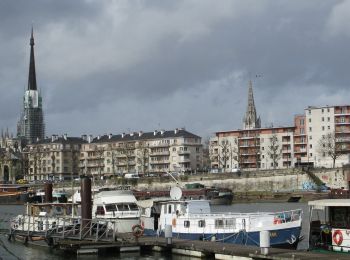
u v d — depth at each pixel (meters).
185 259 55.25
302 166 194.88
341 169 172.62
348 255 46.78
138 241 61.56
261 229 57.47
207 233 61.84
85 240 63.06
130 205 72.56
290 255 47.53
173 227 65.50
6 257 60.56
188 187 175.62
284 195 166.88
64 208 78.00
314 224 51.72
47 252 63.75
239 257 50.81
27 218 74.44
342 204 49.00
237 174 187.50
